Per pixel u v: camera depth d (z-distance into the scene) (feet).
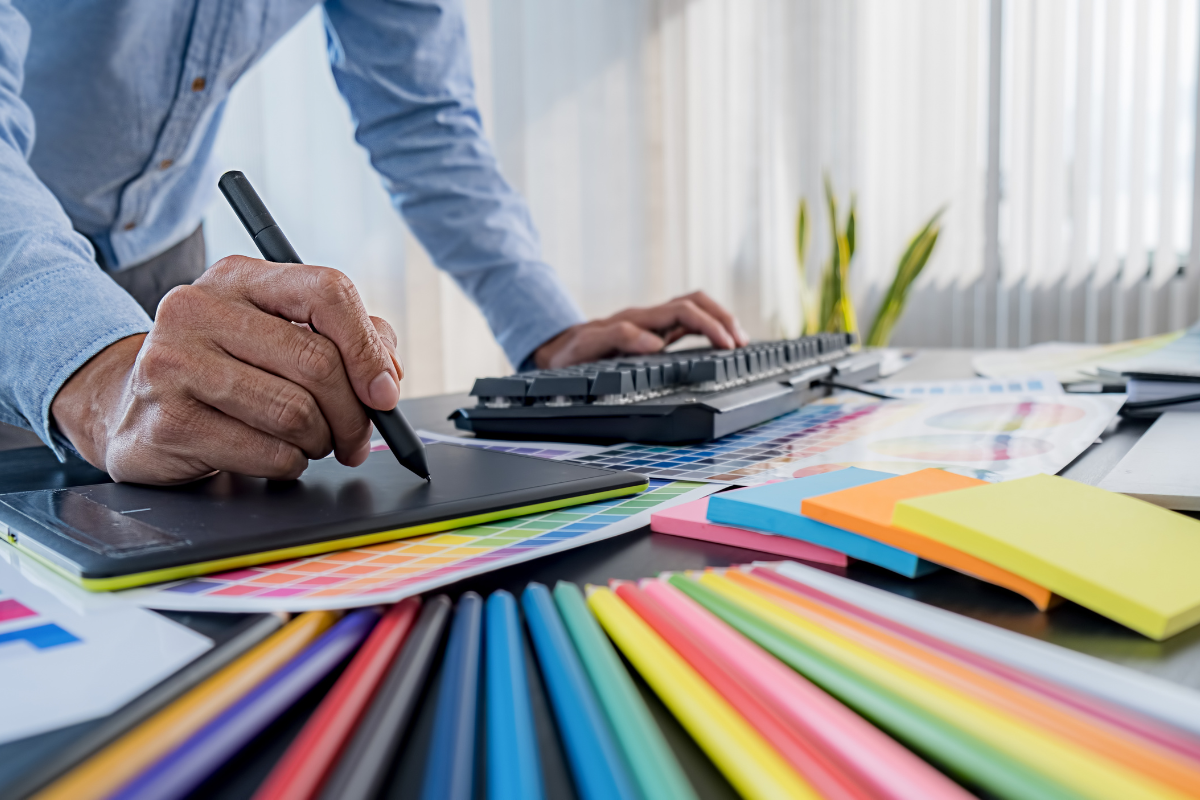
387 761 0.50
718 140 8.18
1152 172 7.66
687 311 2.93
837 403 2.19
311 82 5.37
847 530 0.92
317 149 5.42
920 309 8.61
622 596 0.80
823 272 8.45
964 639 0.68
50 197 1.67
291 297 1.24
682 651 0.66
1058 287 8.07
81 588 0.85
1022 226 8.13
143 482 1.28
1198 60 7.45
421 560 0.92
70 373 1.39
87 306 1.45
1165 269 7.69
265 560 0.93
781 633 0.69
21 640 0.72
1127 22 7.58
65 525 1.01
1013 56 7.98
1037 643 0.67
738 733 0.53
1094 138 7.79
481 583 0.89
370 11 3.07
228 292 1.27
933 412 1.96
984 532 0.82
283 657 0.68
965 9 8.13
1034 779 0.47
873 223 8.74
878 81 8.52
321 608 0.77
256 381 1.20
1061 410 1.87
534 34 6.58
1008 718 0.54
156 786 0.47
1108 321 7.91
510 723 0.54
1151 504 0.99
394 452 1.24
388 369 1.24
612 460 1.52
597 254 7.18
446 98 3.24
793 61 8.68
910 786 0.47
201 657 0.66
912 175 8.52
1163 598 0.74
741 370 1.98
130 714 0.56
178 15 2.79
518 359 3.20
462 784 0.47
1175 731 0.53
